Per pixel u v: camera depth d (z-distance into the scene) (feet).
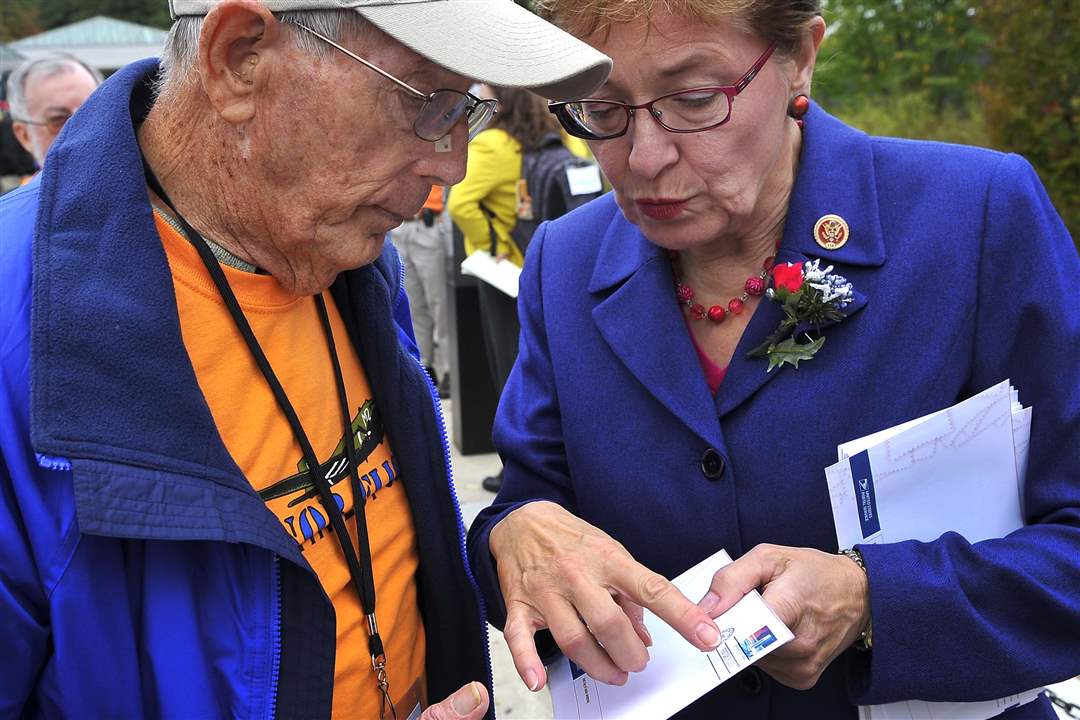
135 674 3.34
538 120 13.87
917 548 4.06
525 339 5.18
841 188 4.39
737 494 4.33
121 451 3.13
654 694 3.83
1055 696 6.70
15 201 3.49
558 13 3.91
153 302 3.32
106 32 62.23
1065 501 4.12
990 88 23.98
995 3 23.48
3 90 13.48
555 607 3.98
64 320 3.14
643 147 4.00
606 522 4.64
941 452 4.08
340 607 3.98
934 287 4.19
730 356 4.58
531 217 13.97
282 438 3.87
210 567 3.47
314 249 3.66
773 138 4.14
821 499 4.23
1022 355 4.16
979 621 3.92
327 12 3.24
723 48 3.84
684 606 3.69
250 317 3.79
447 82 3.46
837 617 3.88
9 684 3.12
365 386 4.46
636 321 4.62
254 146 3.44
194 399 3.34
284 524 3.83
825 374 4.23
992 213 4.18
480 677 4.92
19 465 3.09
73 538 3.12
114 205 3.36
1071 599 3.96
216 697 3.47
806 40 4.18
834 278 4.16
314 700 3.57
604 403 4.65
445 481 4.62
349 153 3.42
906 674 3.94
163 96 3.61
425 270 20.72
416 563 4.57
